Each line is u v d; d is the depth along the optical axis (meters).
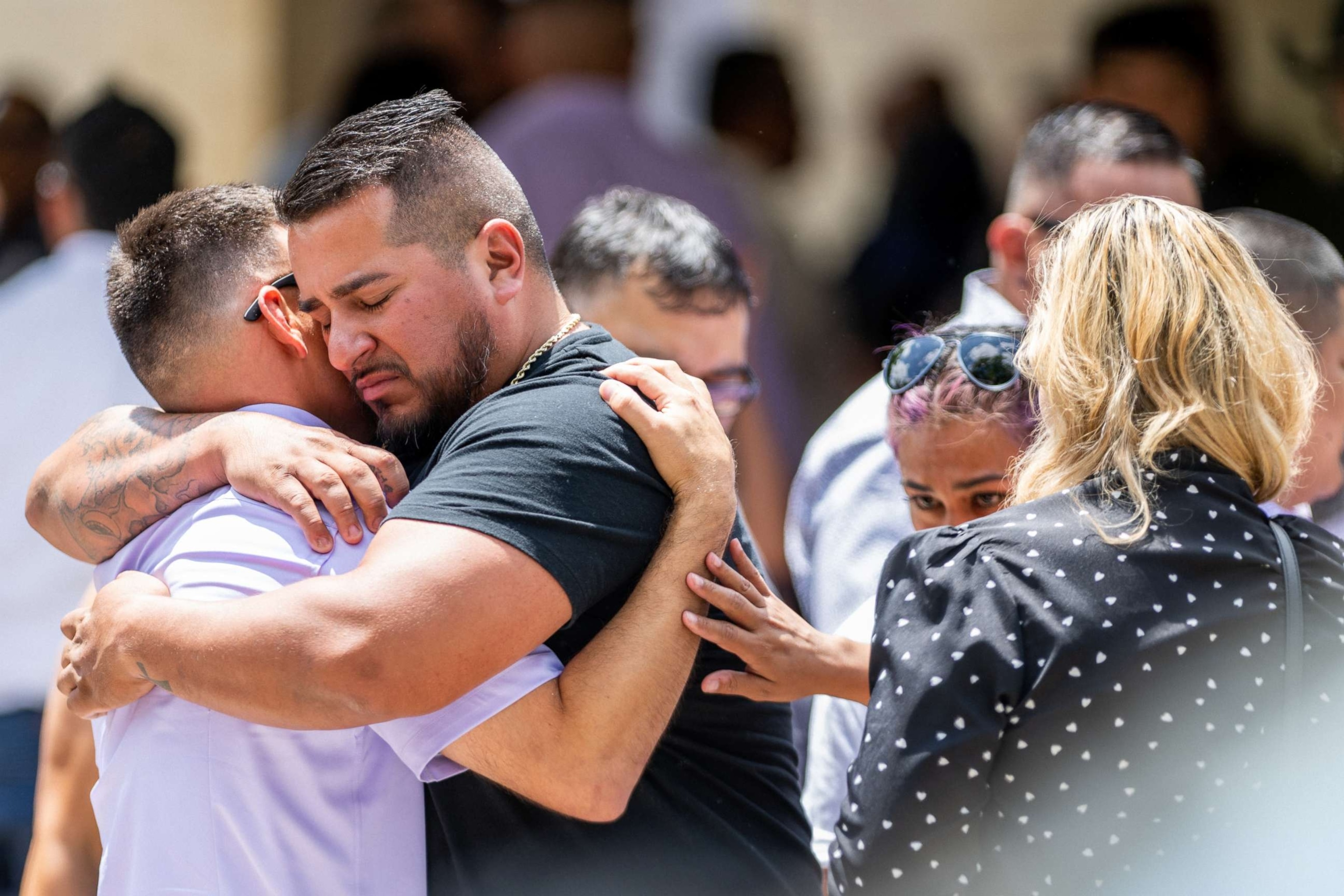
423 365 7.56
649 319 10.34
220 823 7.26
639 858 7.65
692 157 17.91
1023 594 7.00
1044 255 8.00
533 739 7.11
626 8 17.78
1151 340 7.31
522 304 7.87
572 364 7.74
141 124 16.14
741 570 7.94
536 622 6.93
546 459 7.13
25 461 13.97
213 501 7.56
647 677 7.20
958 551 7.26
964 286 19.34
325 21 26.38
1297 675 6.85
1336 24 17.59
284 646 6.71
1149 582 6.90
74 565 14.09
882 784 7.01
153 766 7.35
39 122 17.34
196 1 26.05
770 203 19.23
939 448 8.88
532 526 6.98
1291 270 9.88
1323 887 6.70
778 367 18.27
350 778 7.49
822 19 23.64
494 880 7.52
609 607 7.60
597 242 10.62
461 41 19.08
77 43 25.59
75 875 9.43
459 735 7.12
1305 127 17.83
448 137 7.73
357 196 7.42
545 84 17.72
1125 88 17.67
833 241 21.84
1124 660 6.78
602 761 7.11
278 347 8.08
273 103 26.42
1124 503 7.14
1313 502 10.12
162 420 8.09
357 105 19.28
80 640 7.41
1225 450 7.26
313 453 7.53
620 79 17.78
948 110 20.95
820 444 11.91
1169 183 11.27
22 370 14.20
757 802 8.16
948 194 20.36
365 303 7.50
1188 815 6.72
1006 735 6.93
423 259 7.50
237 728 7.31
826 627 11.12
